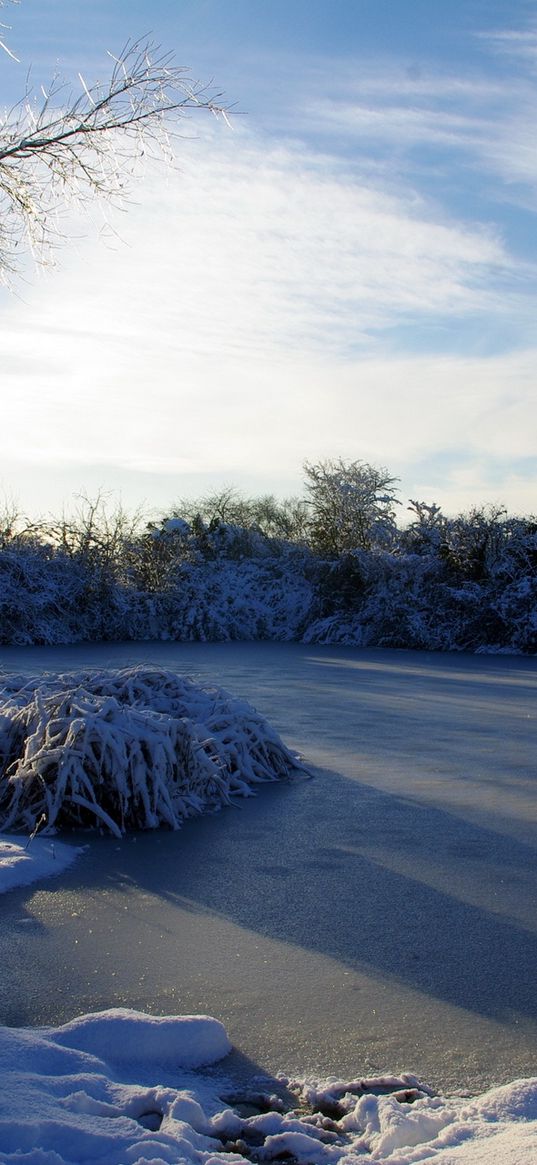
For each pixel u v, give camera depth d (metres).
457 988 3.77
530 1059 3.23
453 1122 2.80
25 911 4.58
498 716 11.64
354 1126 2.85
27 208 5.50
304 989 3.74
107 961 3.98
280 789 7.37
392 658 22.44
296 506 38.69
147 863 5.41
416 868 5.33
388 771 8.08
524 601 25.47
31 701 7.04
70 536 29.97
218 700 8.09
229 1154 2.57
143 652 23.42
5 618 27.23
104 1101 2.84
